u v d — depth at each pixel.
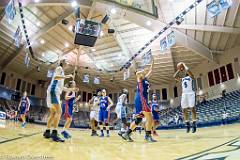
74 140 4.59
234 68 18.52
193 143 3.44
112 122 27.59
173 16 13.97
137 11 12.78
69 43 19.05
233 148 2.36
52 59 21.38
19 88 25.59
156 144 3.73
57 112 4.15
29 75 26.19
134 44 18.00
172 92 26.53
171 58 19.95
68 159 2.10
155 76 24.78
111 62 22.05
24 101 9.98
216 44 17.89
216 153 2.18
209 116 16.27
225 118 14.01
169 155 2.35
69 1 12.71
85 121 27.95
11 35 17.12
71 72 24.47
